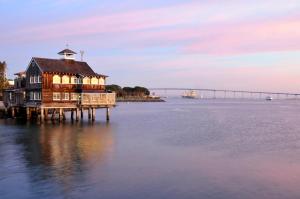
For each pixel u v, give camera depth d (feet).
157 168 104.73
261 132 195.11
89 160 114.62
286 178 94.89
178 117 313.12
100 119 276.21
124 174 97.86
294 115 349.41
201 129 208.74
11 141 151.12
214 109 493.77
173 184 89.04
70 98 241.14
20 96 249.96
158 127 218.18
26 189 84.58
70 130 190.90
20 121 232.73
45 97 230.27
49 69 233.96
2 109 264.72
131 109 469.98
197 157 120.98
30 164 108.47
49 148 135.13
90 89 252.62
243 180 92.84
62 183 89.25
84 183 89.35
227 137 172.55
